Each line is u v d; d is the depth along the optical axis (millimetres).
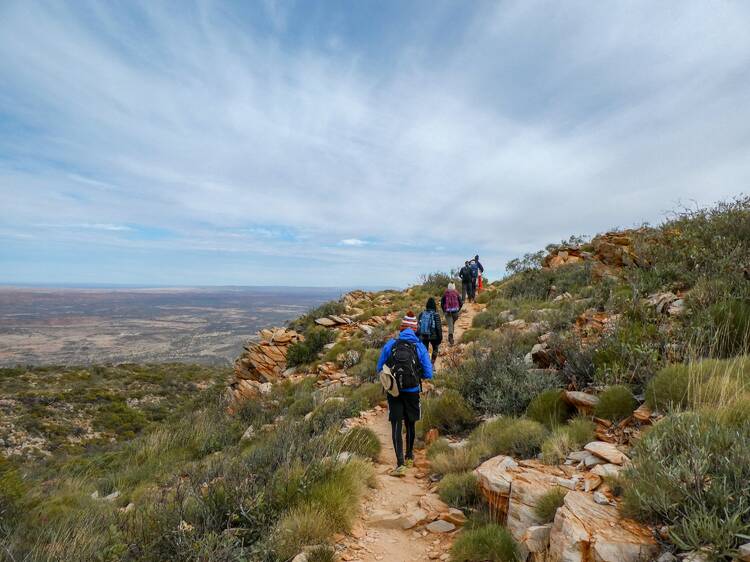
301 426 8109
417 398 5875
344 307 22391
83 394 54000
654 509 2725
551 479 3734
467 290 18625
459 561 3270
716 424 3201
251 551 3551
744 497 2457
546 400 5656
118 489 8477
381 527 4148
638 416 4492
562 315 9398
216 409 15523
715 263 7949
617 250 12852
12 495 6320
